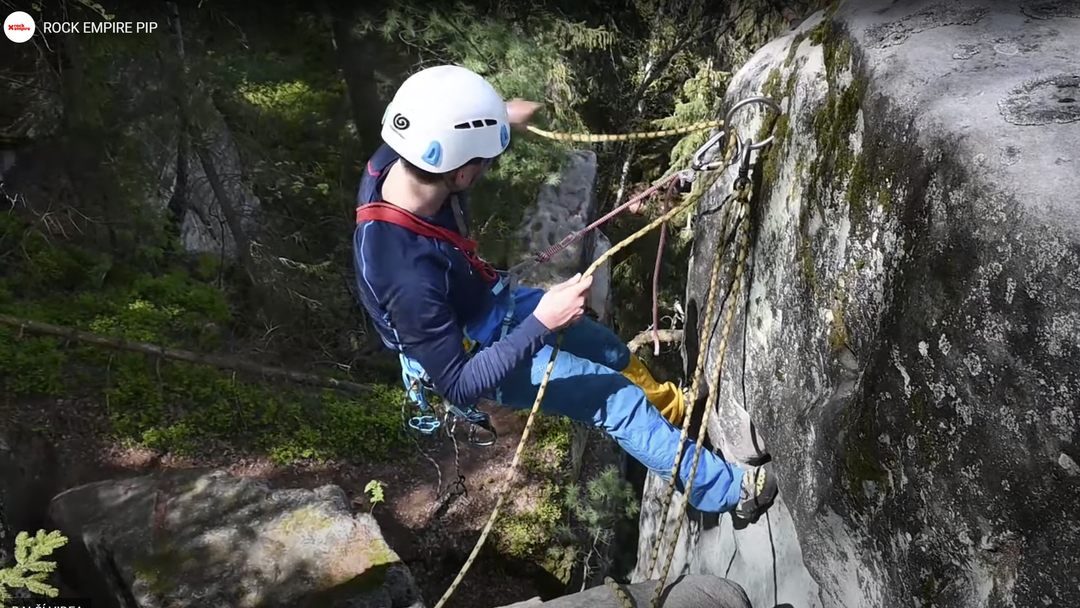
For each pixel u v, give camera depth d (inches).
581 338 112.7
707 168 98.9
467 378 90.5
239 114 281.6
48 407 229.8
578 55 348.2
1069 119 60.1
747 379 109.9
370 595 152.1
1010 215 56.5
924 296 65.3
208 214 326.6
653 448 105.0
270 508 170.4
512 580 242.1
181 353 257.0
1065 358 52.8
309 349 308.5
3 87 271.9
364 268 89.2
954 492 63.8
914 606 71.2
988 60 70.7
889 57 76.4
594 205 318.3
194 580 153.5
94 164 273.6
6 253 278.5
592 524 252.7
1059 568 55.4
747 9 344.2
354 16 278.2
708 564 141.3
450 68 89.8
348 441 253.1
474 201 281.4
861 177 77.1
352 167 315.9
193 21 274.7
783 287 96.4
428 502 243.9
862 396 76.0
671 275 350.9
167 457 230.4
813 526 89.7
